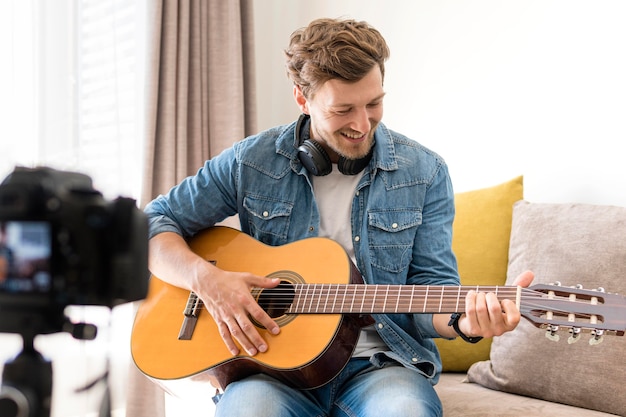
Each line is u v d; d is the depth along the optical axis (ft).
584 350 5.62
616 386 5.40
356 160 5.73
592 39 7.15
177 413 8.64
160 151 9.38
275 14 10.73
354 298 5.06
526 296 4.52
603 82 7.05
